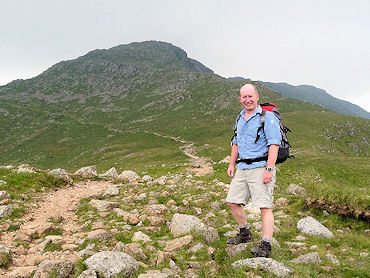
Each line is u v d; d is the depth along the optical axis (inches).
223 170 931.3
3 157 6471.5
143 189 547.5
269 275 180.7
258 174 221.6
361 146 5615.2
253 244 232.4
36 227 315.0
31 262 223.6
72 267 200.2
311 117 6412.4
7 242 274.8
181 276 195.8
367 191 386.6
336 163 2237.9
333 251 246.2
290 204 420.2
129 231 303.3
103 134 7436.0
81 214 388.2
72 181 649.6
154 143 6210.6
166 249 243.8
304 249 247.4
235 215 244.4
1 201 410.9
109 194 507.5
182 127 7185.0
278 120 222.8
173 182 613.6
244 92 223.6
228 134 6117.1
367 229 319.0
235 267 196.7
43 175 609.6
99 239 268.5
